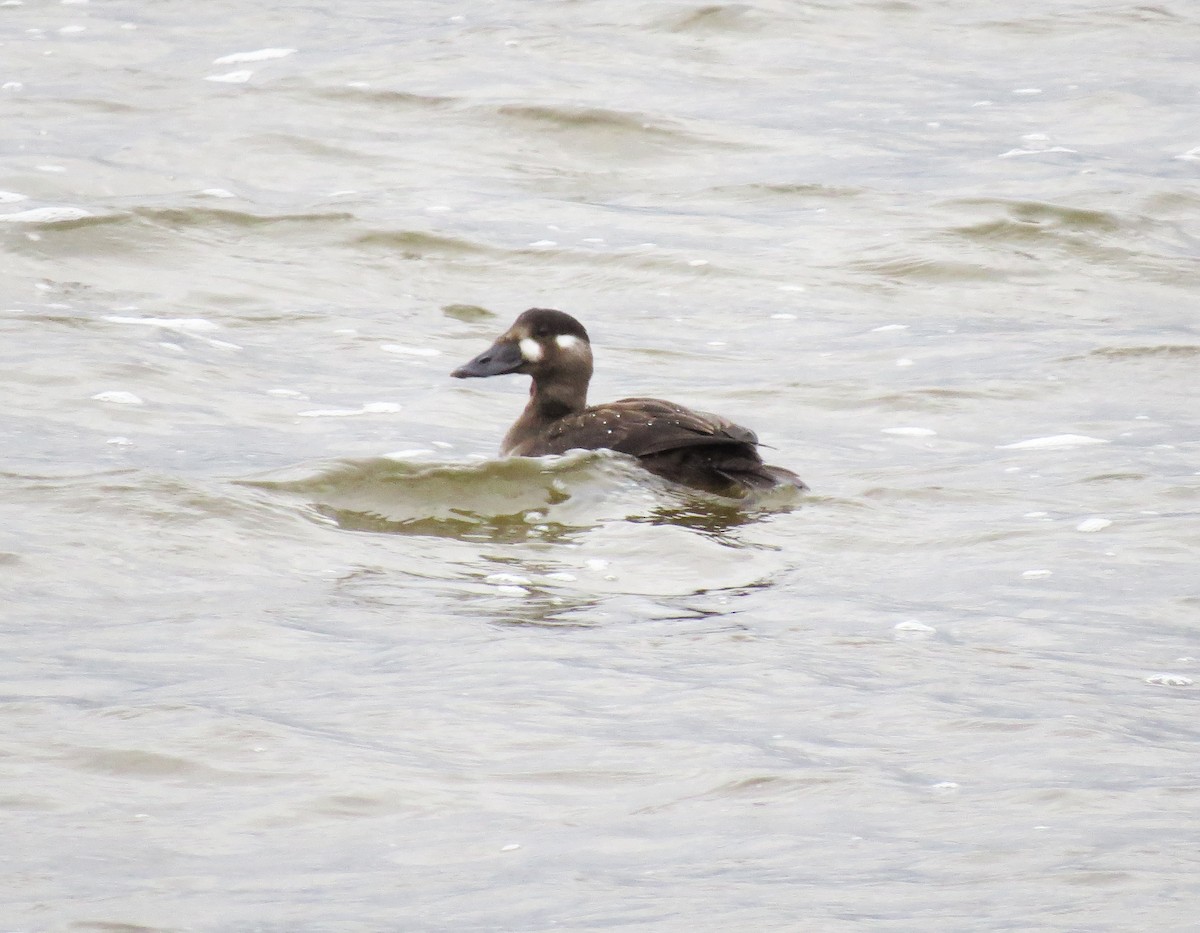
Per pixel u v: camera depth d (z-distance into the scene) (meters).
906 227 23.53
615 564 12.18
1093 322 20.50
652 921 7.01
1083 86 30.39
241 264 21.38
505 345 15.00
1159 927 6.88
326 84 28.97
